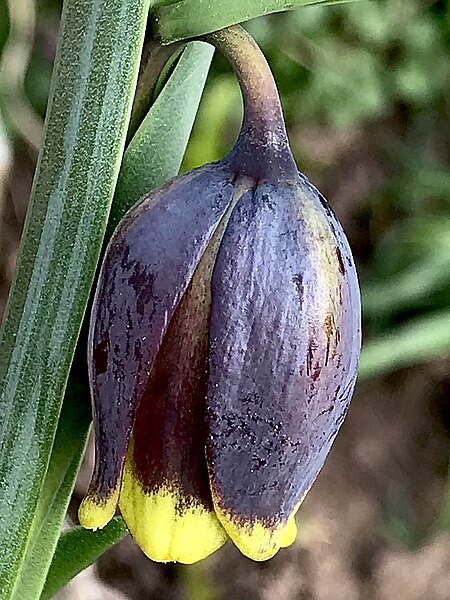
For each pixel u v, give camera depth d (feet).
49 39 0.46
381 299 0.52
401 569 0.54
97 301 0.16
